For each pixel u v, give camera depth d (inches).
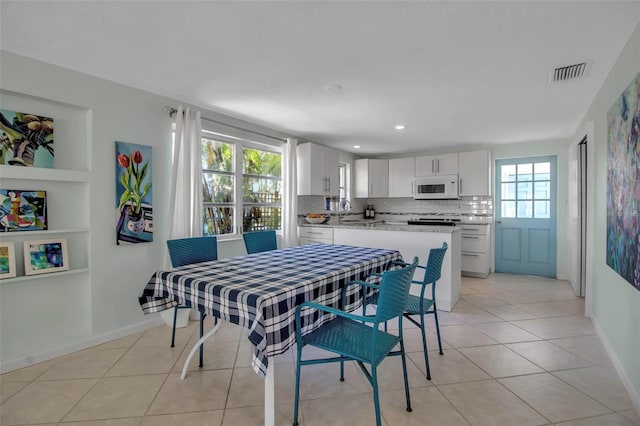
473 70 90.8
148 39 75.8
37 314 90.0
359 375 80.7
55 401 70.2
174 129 118.7
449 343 98.7
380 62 86.5
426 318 120.3
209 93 110.7
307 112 131.4
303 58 84.5
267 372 57.4
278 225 169.2
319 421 63.4
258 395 72.5
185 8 63.7
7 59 81.0
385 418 64.2
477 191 197.2
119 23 69.2
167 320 110.0
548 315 123.6
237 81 100.3
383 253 98.6
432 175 211.0
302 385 76.3
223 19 67.4
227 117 136.5
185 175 116.0
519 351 93.3
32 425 62.7
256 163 156.3
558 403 68.9
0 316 83.9
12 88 81.7
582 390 73.6
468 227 195.0
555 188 185.8
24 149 84.9
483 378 78.9
